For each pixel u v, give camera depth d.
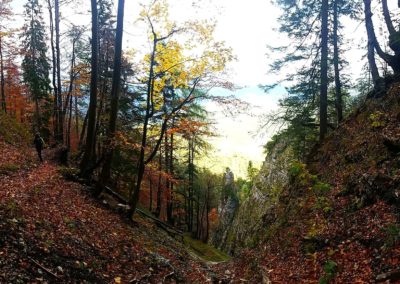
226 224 55.28
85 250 9.38
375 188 11.12
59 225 9.91
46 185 13.97
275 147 41.69
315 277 9.97
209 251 28.52
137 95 23.62
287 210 17.20
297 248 12.57
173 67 13.80
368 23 18.09
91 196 15.52
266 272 12.24
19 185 12.44
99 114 21.61
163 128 14.67
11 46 34.41
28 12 35.62
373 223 9.95
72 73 27.66
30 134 28.27
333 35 21.05
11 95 43.41
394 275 7.38
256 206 39.81
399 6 17.06
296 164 15.39
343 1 20.86
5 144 20.05
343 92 24.59
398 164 11.08
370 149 13.61
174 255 15.05
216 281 13.52
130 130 21.05
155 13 12.98
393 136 12.27
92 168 17.23
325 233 11.66
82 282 7.71
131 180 26.73
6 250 6.92
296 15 21.11
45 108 35.97
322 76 19.28
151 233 16.91
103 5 24.30
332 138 18.36
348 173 13.89
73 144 40.62
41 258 7.51
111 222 13.64
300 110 20.52
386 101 15.35
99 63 24.73
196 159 33.72
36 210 10.06
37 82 35.47
